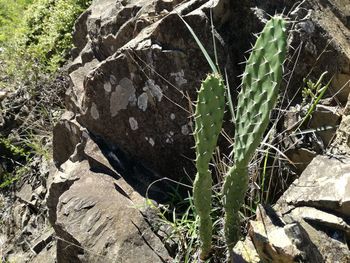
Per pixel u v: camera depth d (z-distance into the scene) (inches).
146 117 38.9
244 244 29.8
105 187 38.9
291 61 36.1
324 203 29.6
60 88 62.8
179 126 38.0
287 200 30.9
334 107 35.0
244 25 37.4
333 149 33.4
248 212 33.9
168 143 38.8
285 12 37.6
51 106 62.4
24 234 54.2
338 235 28.8
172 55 36.7
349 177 30.4
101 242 35.7
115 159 40.7
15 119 63.1
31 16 75.5
